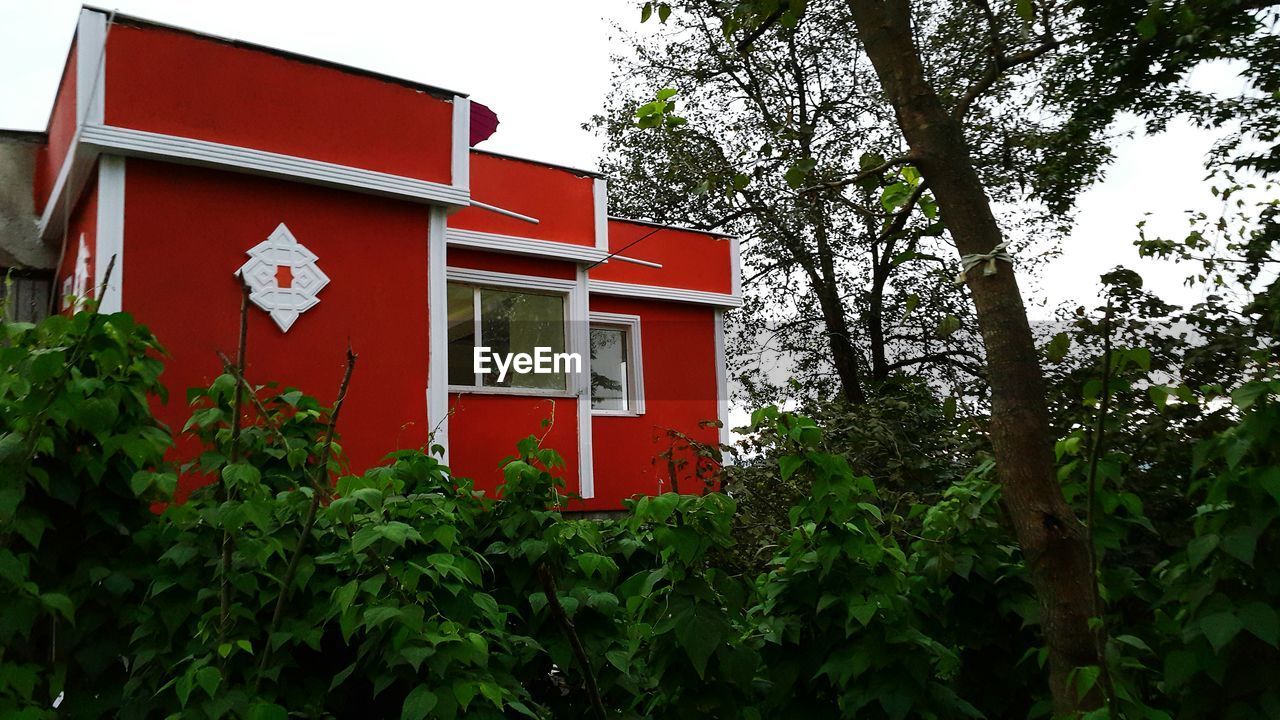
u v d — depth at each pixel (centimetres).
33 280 959
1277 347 263
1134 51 900
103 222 764
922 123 258
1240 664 239
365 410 873
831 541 291
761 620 309
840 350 2041
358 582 274
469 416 1069
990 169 1764
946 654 289
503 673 284
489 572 348
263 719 246
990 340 240
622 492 1262
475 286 1120
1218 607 234
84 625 279
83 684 291
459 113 955
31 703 251
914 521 512
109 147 757
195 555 283
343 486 296
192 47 805
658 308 1355
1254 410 235
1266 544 238
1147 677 298
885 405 875
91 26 761
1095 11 628
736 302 1420
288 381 833
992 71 273
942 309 1870
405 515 294
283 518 299
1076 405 503
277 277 838
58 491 272
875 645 281
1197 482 258
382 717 320
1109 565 427
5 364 257
